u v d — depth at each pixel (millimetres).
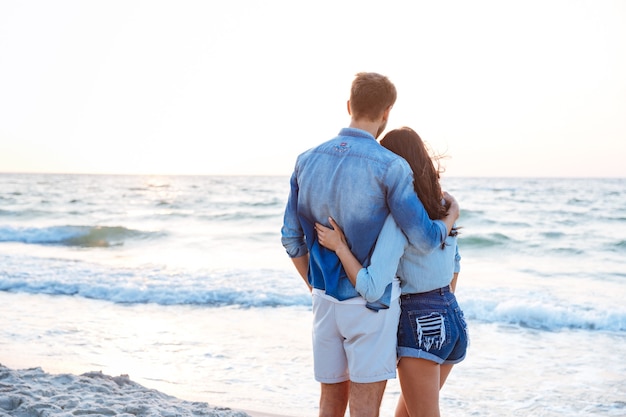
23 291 10445
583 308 9469
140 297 9953
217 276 11945
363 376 2488
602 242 19203
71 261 14680
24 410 3611
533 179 98250
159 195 47500
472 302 9438
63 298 9906
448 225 2547
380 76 2545
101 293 10258
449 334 2598
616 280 13094
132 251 18547
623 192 47375
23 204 39156
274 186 62812
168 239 21438
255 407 4809
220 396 5090
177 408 3943
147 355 6375
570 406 5074
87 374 4586
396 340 2566
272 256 16906
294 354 6445
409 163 2604
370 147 2453
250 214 30078
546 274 14039
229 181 79375
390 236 2424
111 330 7547
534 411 4949
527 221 26578
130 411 3748
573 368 6223
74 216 32438
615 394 5375
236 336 7293
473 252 17891
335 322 2525
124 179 88062
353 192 2410
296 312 8875
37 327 7641
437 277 2576
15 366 5844
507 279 13211
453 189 54156
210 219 29031
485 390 5480
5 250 18656
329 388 2652
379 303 2459
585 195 43625
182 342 6957
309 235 2568
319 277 2547
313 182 2510
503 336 7789
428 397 2650
